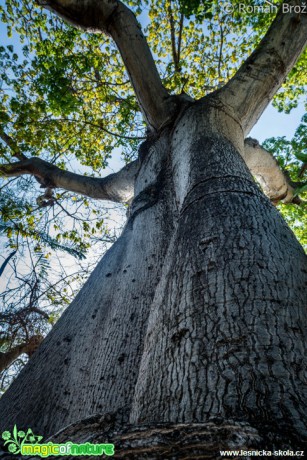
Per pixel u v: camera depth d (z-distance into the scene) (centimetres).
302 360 119
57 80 660
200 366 126
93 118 895
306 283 171
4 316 471
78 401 211
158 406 124
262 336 128
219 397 110
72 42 758
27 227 632
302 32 462
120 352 231
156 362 149
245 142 598
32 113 672
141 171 485
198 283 170
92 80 751
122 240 382
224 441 84
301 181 800
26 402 221
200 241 201
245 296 150
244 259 174
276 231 208
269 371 114
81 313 292
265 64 447
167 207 380
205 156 317
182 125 431
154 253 323
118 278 315
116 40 482
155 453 84
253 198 240
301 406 101
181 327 152
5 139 710
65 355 254
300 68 832
